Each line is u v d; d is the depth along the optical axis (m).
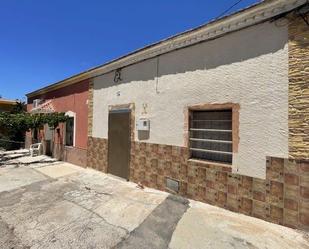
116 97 8.58
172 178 6.28
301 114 4.03
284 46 4.25
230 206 4.98
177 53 6.25
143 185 7.23
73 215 5.39
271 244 3.75
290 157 4.14
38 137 16.05
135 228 4.61
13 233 4.76
